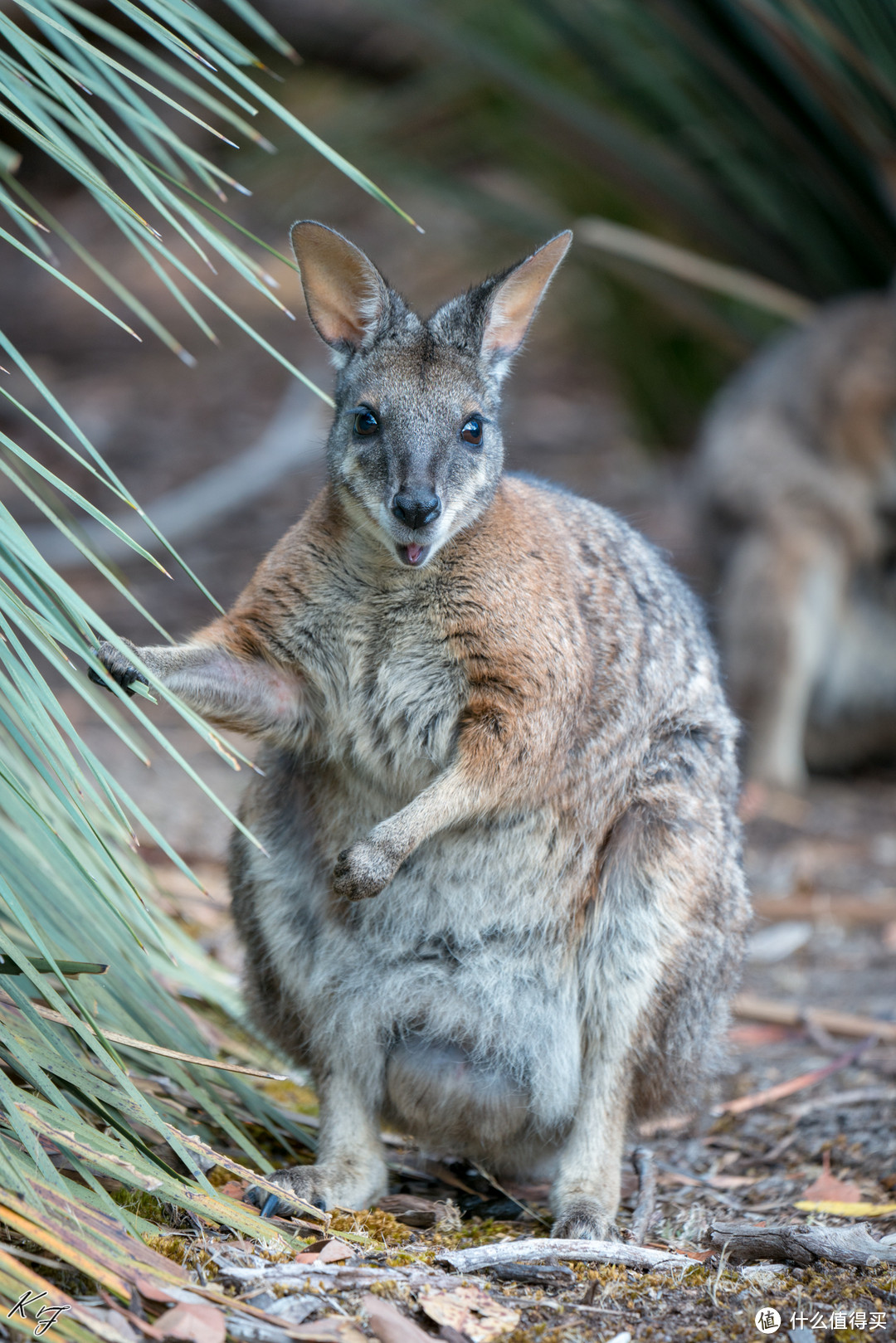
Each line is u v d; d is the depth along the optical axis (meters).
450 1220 6.19
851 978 10.39
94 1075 6.08
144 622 16.14
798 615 14.12
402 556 6.40
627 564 7.37
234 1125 6.56
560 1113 6.60
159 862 10.91
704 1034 6.93
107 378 24.44
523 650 6.49
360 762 6.70
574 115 14.36
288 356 25.28
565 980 6.62
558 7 14.12
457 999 6.56
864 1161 7.29
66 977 5.86
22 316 26.33
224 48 6.23
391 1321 4.86
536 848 6.56
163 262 26.39
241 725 6.60
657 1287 5.51
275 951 6.74
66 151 5.76
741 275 14.93
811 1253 5.79
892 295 14.45
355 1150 6.46
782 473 14.34
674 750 7.08
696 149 14.37
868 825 13.60
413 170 16.61
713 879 6.83
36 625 5.29
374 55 17.94
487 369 7.45
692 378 18.69
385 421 6.96
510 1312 5.14
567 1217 6.15
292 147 16.58
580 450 22.27
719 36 12.31
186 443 21.92
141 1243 4.98
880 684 14.77
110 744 13.59
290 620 6.64
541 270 7.56
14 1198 4.78
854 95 11.88
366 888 5.98
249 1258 5.25
